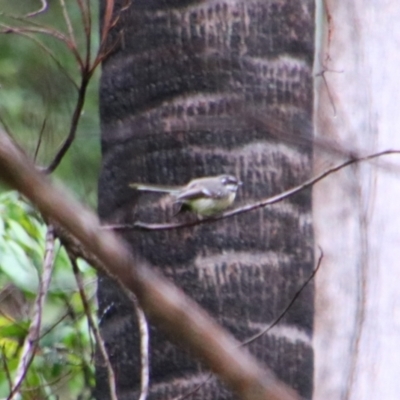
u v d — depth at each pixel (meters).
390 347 12.80
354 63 13.12
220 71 11.01
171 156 10.95
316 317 12.70
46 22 16.38
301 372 10.92
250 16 11.09
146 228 8.44
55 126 10.40
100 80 11.45
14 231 12.29
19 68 15.68
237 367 7.57
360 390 12.75
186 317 7.44
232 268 10.80
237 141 10.88
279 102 11.10
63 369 12.85
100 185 11.28
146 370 7.97
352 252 12.80
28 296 12.58
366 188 12.78
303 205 11.12
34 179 6.54
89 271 13.10
